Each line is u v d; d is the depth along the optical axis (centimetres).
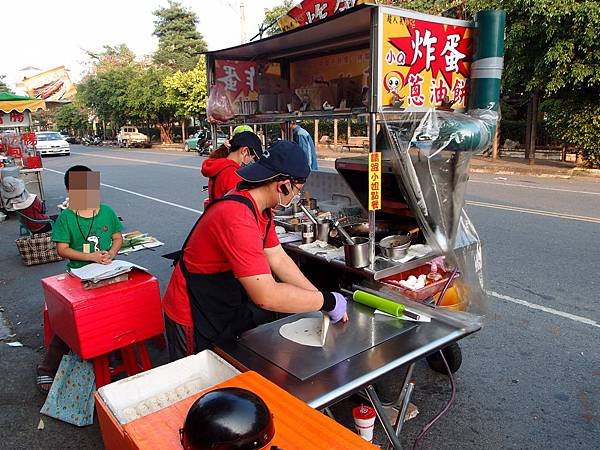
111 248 320
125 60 4297
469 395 289
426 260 281
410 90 254
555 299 414
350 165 335
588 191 897
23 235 650
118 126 3525
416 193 264
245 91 410
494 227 639
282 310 181
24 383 319
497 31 264
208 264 198
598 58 943
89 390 278
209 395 117
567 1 921
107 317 243
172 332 213
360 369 173
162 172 1465
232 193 193
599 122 1092
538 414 270
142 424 129
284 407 136
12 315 437
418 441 233
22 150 941
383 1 668
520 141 1453
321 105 357
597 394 286
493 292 431
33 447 257
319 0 315
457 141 246
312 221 337
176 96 2567
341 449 119
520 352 335
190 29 3597
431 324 208
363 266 266
